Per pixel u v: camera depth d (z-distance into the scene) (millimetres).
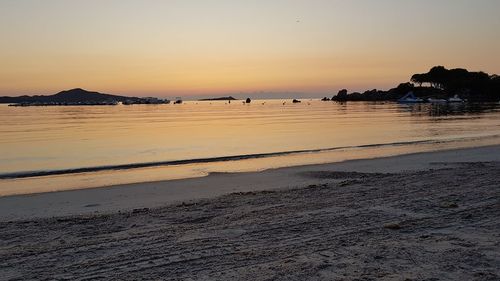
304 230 7906
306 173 16859
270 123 55562
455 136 32750
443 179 12867
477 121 50250
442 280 5410
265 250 6824
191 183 15156
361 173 16500
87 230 8469
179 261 6434
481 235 7215
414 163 18984
